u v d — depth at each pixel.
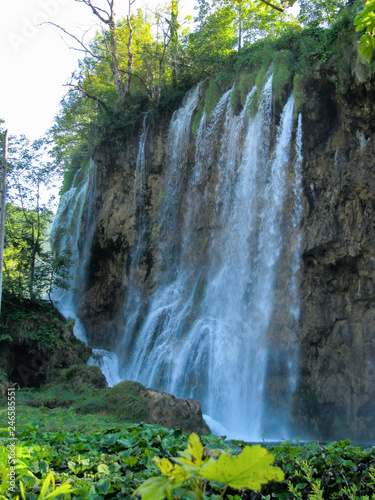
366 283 18.91
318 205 20.73
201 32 29.80
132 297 28.23
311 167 21.25
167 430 5.01
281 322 20.78
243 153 24.31
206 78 28.23
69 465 3.61
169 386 23.20
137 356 25.89
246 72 25.41
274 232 22.06
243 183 24.08
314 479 3.71
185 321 24.58
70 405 15.97
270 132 22.92
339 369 19.02
